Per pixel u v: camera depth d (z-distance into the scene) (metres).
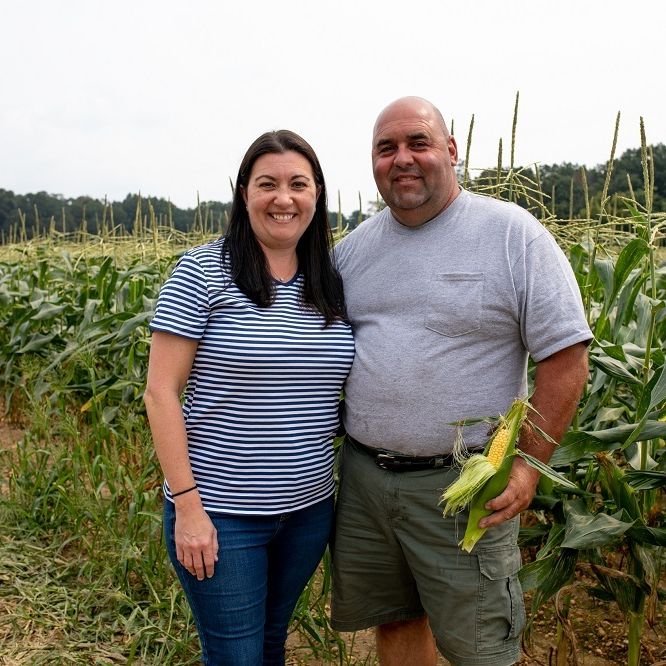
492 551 2.54
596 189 9.48
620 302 3.47
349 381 2.66
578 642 3.72
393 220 2.68
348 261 2.80
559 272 2.39
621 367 3.06
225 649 2.50
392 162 2.48
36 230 10.61
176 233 7.52
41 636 3.57
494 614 2.57
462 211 2.54
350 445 2.84
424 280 2.51
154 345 2.39
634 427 2.76
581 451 2.81
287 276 2.58
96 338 5.66
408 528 2.63
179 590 3.68
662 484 2.88
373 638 3.79
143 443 4.37
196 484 2.43
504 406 2.51
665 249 5.22
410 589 2.87
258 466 2.44
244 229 2.50
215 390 2.43
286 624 2.82
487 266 2.44
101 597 3.92
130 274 6.15
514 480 2.31
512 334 2.49
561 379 2.38
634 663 3.09
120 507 4.57
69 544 4.50
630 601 3.00
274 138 2.46
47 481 4.74
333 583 2.96
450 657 2.65
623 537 2.95
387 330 2.57
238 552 2.46
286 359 2.43
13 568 4.17
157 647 3.48
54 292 7.53
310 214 2.50
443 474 2.56
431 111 2.52
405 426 2.54
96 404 4.88
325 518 2.72
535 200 3.69
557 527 3.00
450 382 2.47
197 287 2.38
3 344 7.49
